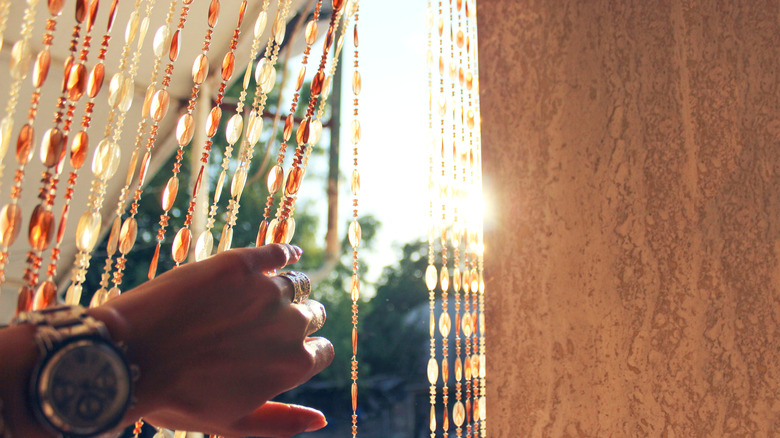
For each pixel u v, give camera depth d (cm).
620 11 87
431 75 104
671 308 76
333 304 1455
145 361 41
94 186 62
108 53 210
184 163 873
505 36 90
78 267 60
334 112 408
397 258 1563
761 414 71
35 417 35
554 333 80
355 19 85
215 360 44
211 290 44
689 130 81
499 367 82
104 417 35
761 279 75
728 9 83
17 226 54
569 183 83
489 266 85
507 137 87
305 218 1359
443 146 101
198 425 48
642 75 84
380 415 1337
